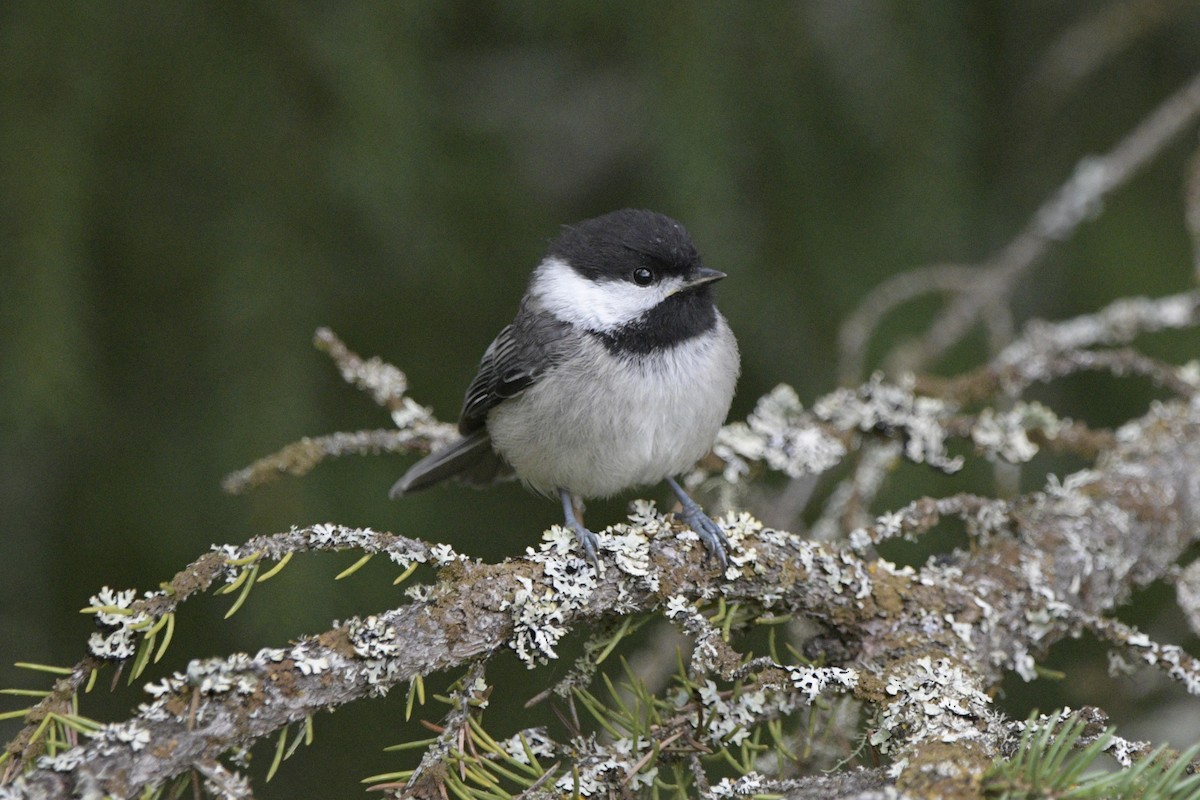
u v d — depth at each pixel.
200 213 7.73
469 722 4.05
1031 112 8.75
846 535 6.19
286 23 7.68
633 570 4.66
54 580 7.97
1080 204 7.51
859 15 8.16
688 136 7.82
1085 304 8.67
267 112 7.69
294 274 7.63
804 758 4.77
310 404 7.46
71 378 6.84
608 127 10.01
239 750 3.72
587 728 6.05
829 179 8.33
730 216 7.84
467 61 9.23
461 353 8.55
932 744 3.72
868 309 7.30
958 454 8.23
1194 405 6.70
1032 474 8.63
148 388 7.89
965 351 8.52
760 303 8.20
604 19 8.17
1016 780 3.34
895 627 4.86
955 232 8.12
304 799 8.32
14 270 6.86
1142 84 9.10
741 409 8.65
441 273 8.16
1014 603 5.12
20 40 7.21
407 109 7.68
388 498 8.07
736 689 4.32
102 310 7.84
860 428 6.38
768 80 8.12
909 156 8.10
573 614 4.53
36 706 3.66
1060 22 8.95
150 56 7.57
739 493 6.48
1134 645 4.80
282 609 7.25
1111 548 5.64
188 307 7.87
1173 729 6.85
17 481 7.72
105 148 7.68
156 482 7.88
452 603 4.23
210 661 3.71
